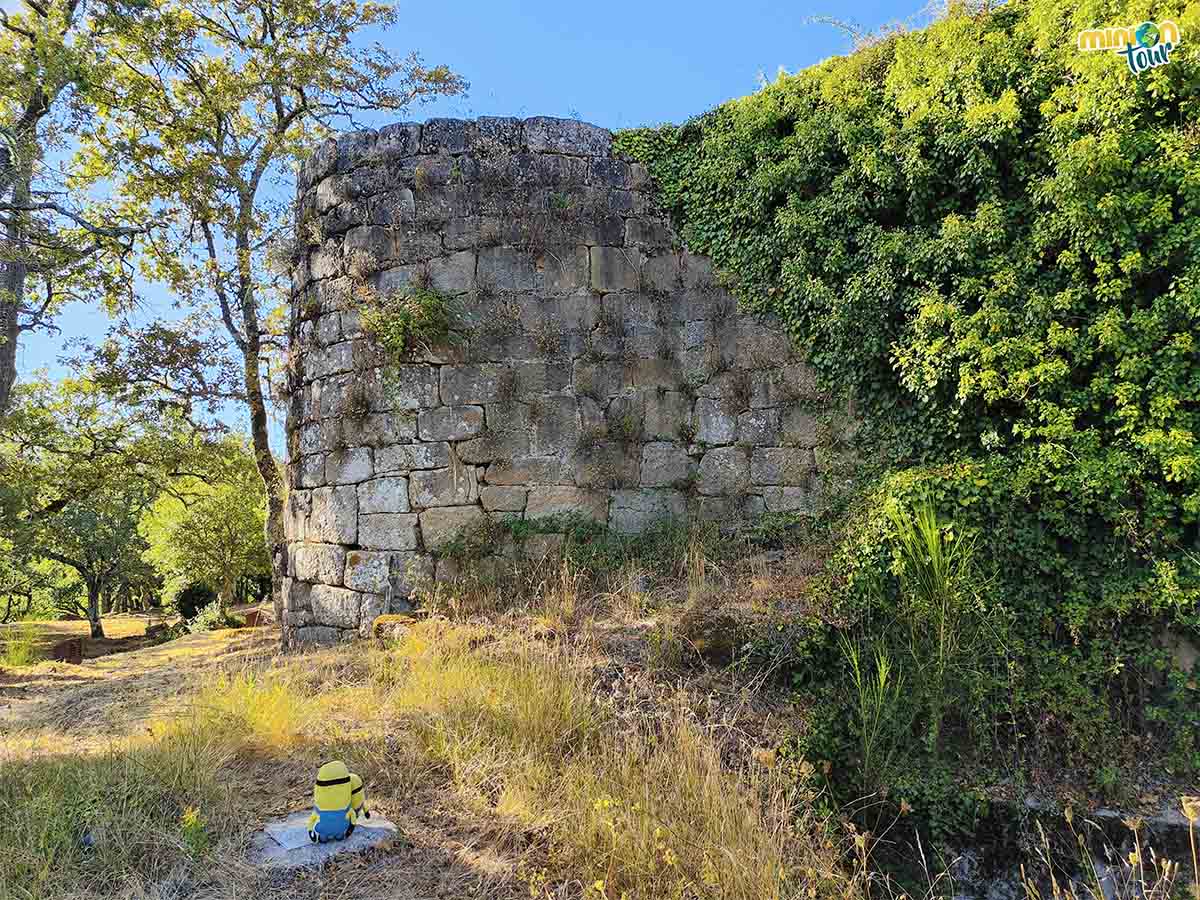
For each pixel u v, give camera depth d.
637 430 7.41
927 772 4.62
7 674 7.45
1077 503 5.29
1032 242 5.84
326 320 7.88
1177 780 4.73
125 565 20.03
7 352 10.77
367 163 7.84
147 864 3.10
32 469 14.18
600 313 7.59
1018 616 5.21
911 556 5.19
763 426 7.29
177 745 3.95
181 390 12.12
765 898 3.12
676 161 7.92
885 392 6.65
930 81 6.45
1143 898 3.97
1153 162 5.36
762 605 5.48
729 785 3.83
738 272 7.50
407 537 7.21
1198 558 4.94
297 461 8.15
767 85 7.58
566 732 4.20
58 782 3.58
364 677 5.43
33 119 9.62
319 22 12.15
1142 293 5.46
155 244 12.21
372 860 3.21
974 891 4.32
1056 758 4.83
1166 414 5.11
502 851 3.36
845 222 6.84
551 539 7.15
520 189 7.63
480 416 7.33
